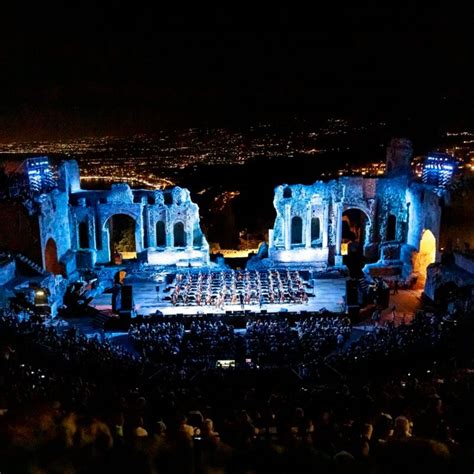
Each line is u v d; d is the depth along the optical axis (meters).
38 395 26.89
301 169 112.31
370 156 112.56
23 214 69.12
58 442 12.51
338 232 79.88
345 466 11.91
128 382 37.94
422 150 91.94
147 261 81.00
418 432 19.44
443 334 43.69
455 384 26.36
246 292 70.69
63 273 76.50
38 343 43.41
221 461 12.68
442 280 65.25
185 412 24.75
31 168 73.88
